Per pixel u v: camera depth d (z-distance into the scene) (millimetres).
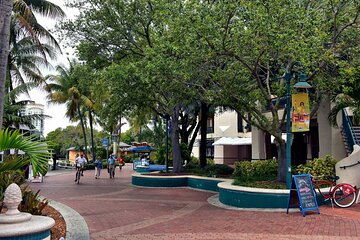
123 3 18312
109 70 16188
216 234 7777
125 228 8594
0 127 6719
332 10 11586
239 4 10109
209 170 19781
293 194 10117
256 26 9891
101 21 18984
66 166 40500
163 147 32250
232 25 10383
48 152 6359
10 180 7867
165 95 18453
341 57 12625
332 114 15227
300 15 10172
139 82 16297
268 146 22469
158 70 11602
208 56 10898
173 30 10820
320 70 11641
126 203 12742
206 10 10477
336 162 13938
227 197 12094
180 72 11102
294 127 11164
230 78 12188
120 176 27016
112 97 20250
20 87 20812
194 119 26312
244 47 10578
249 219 9375
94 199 13828
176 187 18594
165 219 9656
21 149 6082
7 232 4793
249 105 12711
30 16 18969
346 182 12891
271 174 15859
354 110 15453
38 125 27734
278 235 7570
